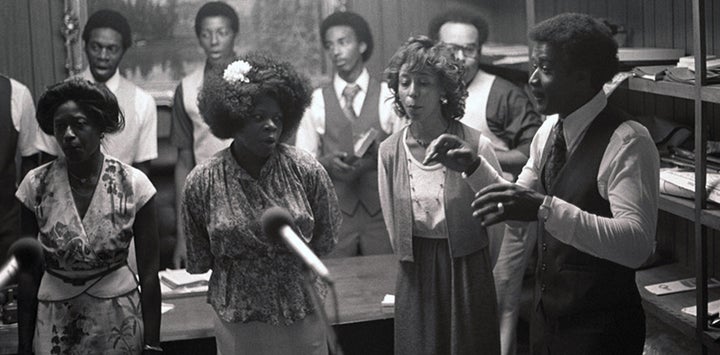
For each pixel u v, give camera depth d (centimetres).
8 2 588
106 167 331
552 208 283
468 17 576
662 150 423
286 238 234
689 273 441
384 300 429
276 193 321
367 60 591
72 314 326
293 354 327
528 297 510
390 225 380
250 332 325
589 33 294
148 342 332
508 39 611
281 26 616
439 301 370
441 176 364
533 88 305
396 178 372
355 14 586
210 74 327
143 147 557
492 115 540
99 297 327
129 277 334
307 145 589
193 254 333
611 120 297
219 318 328
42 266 333
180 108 595
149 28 598
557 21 299
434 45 370
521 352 488
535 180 322
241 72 313
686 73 380
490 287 369
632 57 437
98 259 325
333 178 580
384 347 424
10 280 216
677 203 375
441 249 367
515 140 539
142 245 334
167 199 590
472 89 550
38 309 330
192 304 439
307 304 326
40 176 330
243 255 321
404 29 628
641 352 305
